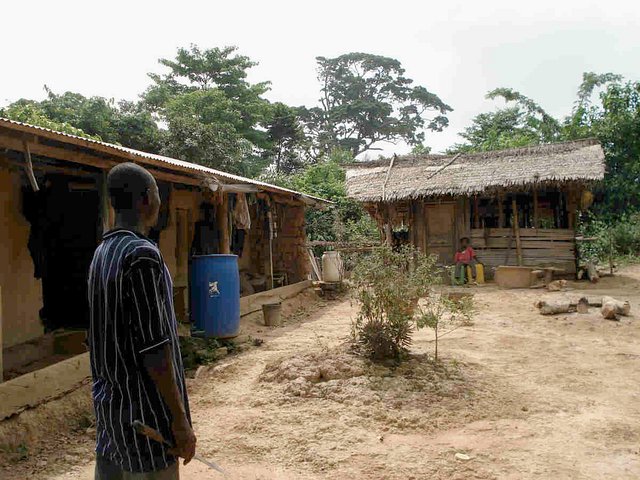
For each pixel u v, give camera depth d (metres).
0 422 4.59
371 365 6.06
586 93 25.03
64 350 7.17
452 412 5.09
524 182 15.43
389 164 19.92
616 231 20.75
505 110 31.44
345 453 4.28
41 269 8.08
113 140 21.77
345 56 57.59
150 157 7.10
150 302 2.17
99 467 2.33
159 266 2.25
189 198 11.13
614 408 5.30
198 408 5.48
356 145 55.00
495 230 16.73
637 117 22.56
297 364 6.18
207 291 8.03
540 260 16.28
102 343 2.26
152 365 2.16
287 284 14.60
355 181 19.12
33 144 5.48
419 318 6.62
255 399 5.52
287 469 4.07
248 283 13.12
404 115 59.03
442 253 17.25
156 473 2.25
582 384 6.04
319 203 15.24
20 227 7.60
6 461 4.34
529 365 6.86
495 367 6.72
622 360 7.11
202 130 22.83
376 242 19.44
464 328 9.30
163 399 2.21
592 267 15.70
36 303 7.93
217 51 32.25
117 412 2.25
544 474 3.91
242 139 25.30
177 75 32.41
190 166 8.67
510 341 8.24
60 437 4.91
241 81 32.78
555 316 10.25
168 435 2.28
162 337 2.18
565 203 17.09
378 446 4.41
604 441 4.50
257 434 4.70
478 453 4.26
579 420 4.97
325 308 12.61
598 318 9.84
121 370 2.23
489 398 5.47
